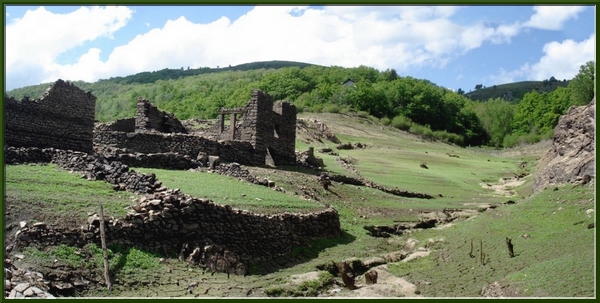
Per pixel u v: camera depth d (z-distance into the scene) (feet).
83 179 83.05
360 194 138.82
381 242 101.30
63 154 92.22
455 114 518.78
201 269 68.54
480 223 99.96
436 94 522.47
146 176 82.28
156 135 126.62
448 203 148.15
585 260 63.93
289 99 561.84
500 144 480.64
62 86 104.12
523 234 84.99
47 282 54.90
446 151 339.57
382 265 82.69
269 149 154.30
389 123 438.81
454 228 103.96
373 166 209.36
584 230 77.66
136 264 63.98
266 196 101.14
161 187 82.33
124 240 66.33
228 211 77.87
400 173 198.08
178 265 67.46
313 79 626.64
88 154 99.25
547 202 97.76
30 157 90.07
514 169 257.55
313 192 124.57
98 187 80.28
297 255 85.05
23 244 59.26
